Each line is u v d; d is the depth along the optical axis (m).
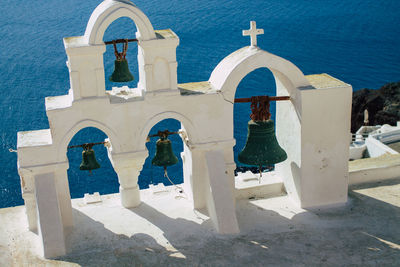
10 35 64.50
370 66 64.88
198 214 10.76
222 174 10.27
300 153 10.79
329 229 10.23
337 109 10.62
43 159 9.54
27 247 9.64
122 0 9.09
